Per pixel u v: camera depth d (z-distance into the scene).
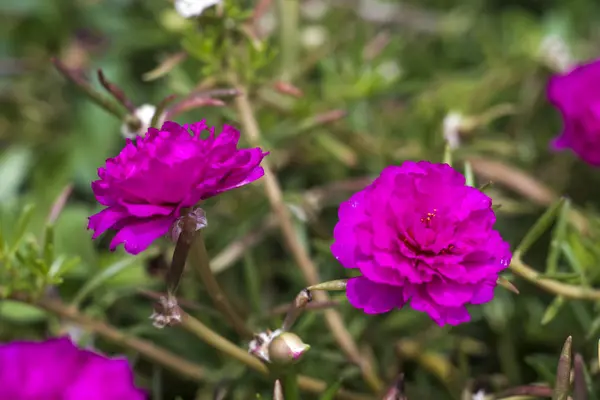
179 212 0.27
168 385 0.36
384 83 0.40
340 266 0.36
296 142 0.40
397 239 0.27
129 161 0.27
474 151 0.39
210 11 0.34
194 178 0.27
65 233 0.38
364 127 0.41
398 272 0.27
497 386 0.34
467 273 0.27
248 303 0.38
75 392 0.26
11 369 0.26
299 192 0.40
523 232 0.39
